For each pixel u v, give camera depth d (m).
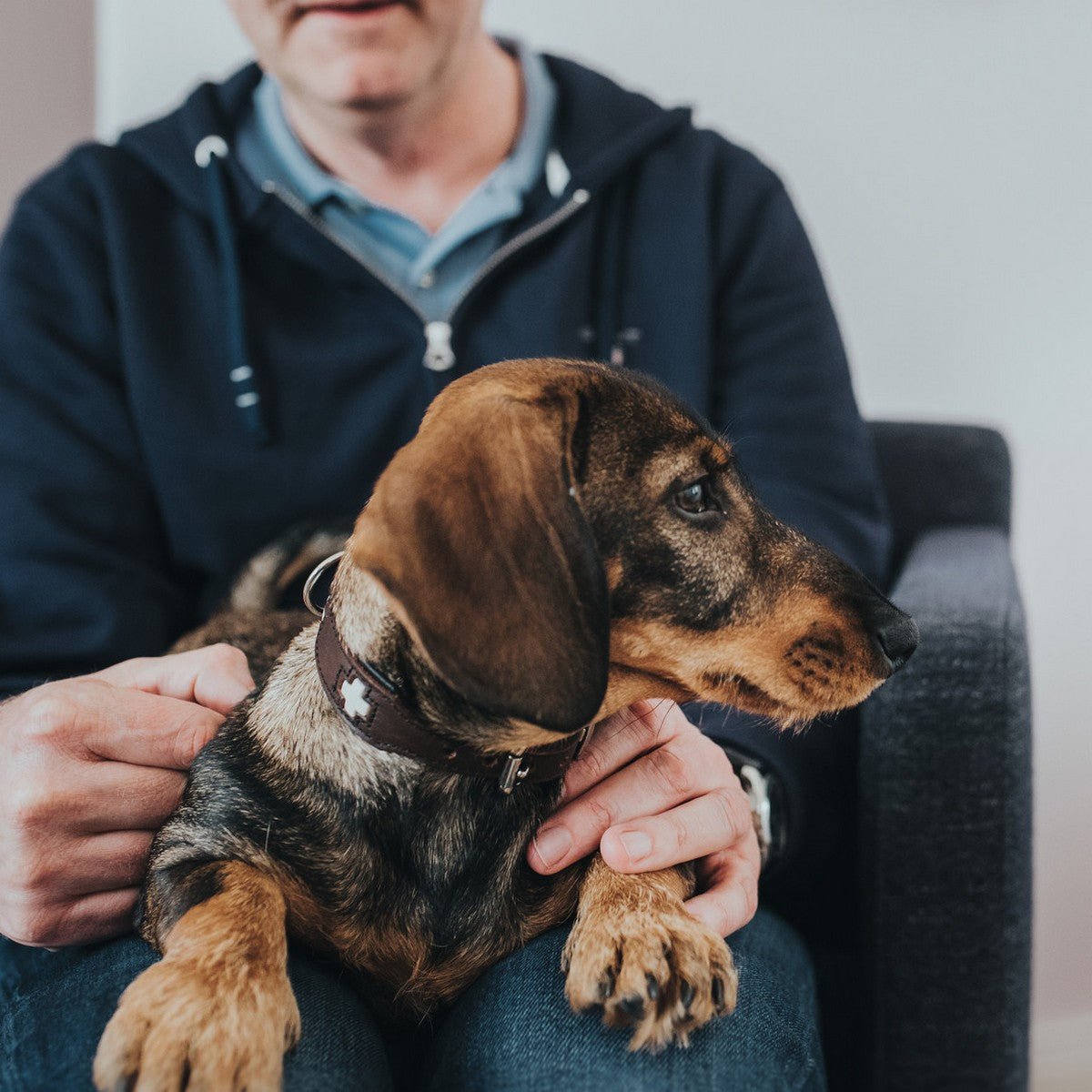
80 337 2.16
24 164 3.18
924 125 2.90
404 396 2.16
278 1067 1.13
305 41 1.99
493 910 1.38
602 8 2.96
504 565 1.20
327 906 1.35
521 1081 1.23
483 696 1.17
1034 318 2.93
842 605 1.49
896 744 1.75
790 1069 1.30
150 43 2.87
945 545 2.29
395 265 2.24
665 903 1.34
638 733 1.52
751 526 1.50
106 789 1.42
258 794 1.38
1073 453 2.92
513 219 2.24
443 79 2.09
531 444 1.27
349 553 1.36
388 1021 1.43
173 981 1.16
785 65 2.92
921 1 2.86
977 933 1.75
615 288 2.25
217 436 2.13
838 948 2.00
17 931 1.43
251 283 2.19
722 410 2.29
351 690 1.32
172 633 2.17
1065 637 2.95
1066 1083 2.90
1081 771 2.94
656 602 1.41
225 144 2.22
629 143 2.28
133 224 2.20
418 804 1.34
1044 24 2.82
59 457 2.07
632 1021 1.23
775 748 1.79
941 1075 1.78
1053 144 2.86
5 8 3.06
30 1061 1.25
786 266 2.32
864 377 3.02
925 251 2.95
